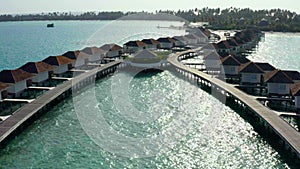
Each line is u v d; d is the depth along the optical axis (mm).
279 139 25500
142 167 21203
